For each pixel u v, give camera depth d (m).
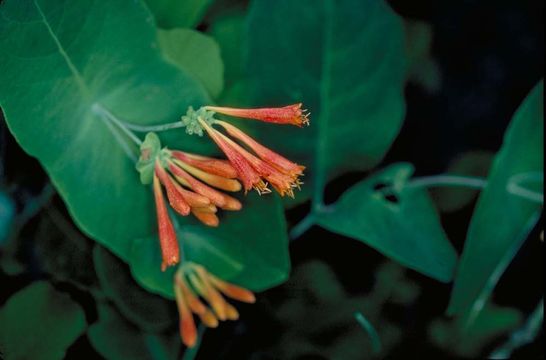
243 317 0.53
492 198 0.47
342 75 0.47
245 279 0.45
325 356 0.54
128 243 0.43
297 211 0.53
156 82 0.41
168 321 0.50
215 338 0.53
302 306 0.54
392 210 0.49
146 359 0.50
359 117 0.48
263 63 0.46
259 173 0.38
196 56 0.44
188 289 0.44
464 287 0.48
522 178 0.48
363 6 0.46
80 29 0.39
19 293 0.48
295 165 0.38
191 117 0.39
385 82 0.48
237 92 0.46
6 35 0.38
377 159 0.49
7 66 0.38
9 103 0.39
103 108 0.41
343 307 0.55
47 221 0.49
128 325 0.49
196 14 0.44
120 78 0.41
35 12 0.38
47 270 0.49
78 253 0.49
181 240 0.44
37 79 0.39
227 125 0.39
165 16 0.43
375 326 0.55
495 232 0.48
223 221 0.44
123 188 0.42
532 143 0.48
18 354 0.47
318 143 0.48
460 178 0.50
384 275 0.55
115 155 0.42
